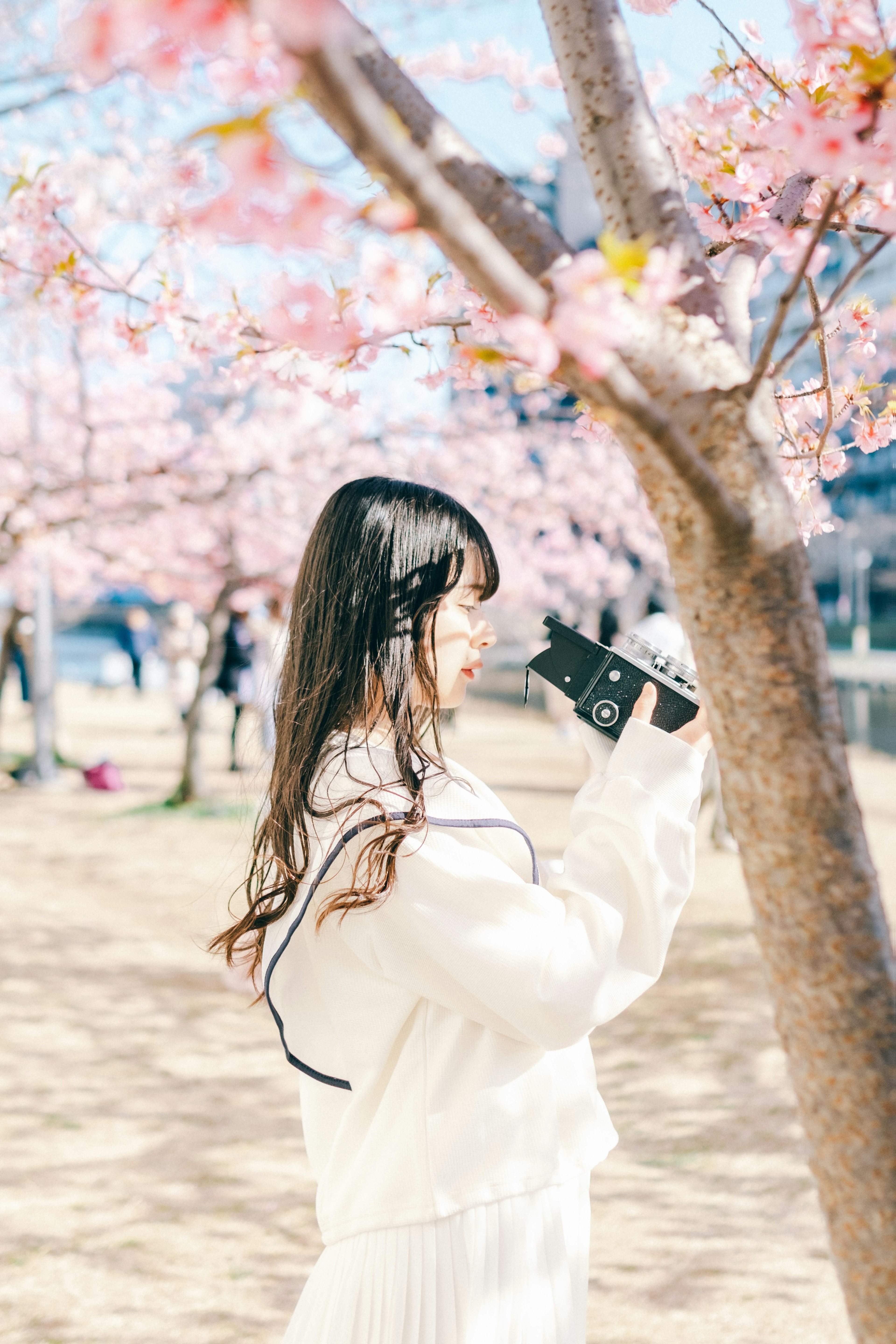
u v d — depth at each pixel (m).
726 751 0.96
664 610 7.60
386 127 0.65
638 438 0.89
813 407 1.76
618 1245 2.95
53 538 10.08
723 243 1.63
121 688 25.67
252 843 1.37
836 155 0.86
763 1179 3.30
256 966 1.41
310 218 0.62
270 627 10.88
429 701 1.31
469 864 1.17
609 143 1.02
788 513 0.91
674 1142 3.57
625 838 1.18
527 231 0.88
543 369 0.72
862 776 11.65
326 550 1.32
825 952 0.93
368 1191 1.16
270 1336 2.56
